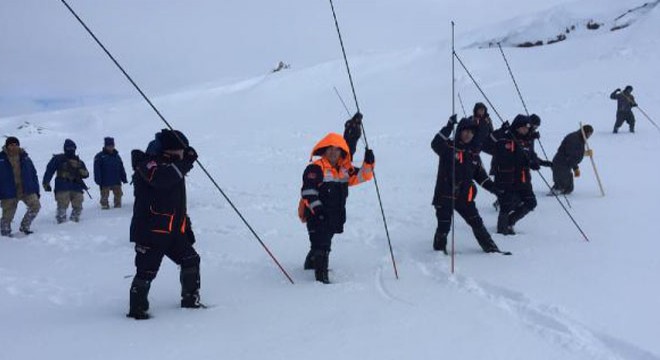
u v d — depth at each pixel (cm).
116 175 1198
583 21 3878
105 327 438
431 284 534
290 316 457
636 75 2447
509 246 665
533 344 385
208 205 1106
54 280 619
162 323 447
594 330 401
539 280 521
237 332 422
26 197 938
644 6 3700
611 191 948
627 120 1523
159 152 462
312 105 3472
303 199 567
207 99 4588
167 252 491
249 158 1875
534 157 729
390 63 4388
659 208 802
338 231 575
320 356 372
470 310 455
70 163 1038
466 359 363
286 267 634
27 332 428
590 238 677
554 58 3444
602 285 500
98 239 866
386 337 402
